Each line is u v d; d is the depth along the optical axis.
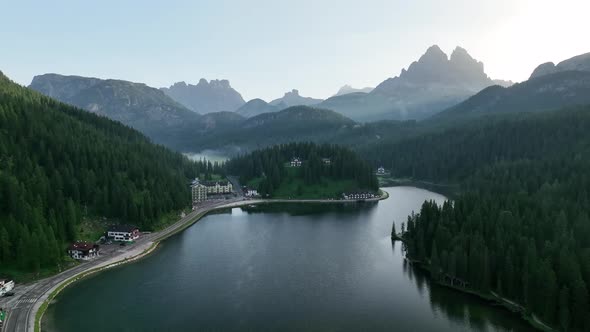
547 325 119.94
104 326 122.12
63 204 186.12
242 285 155.50
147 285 154.25
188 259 186.00
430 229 177.38
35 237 155.25
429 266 171.38
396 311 133.50
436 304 138.00
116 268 172.00
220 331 120.62
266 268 174.75
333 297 144.62
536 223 160.25
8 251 153.00
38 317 123.69
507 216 163.25
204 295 145.88
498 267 142.75
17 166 198.38
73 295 143.50
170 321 126.06
